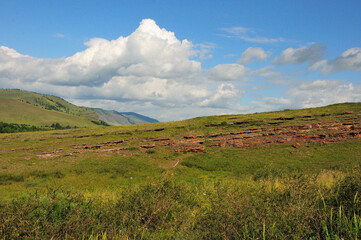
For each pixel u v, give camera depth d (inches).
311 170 874.1
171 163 1181.1
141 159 1222.9
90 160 1177.4
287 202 211.2
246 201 210.7
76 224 206.5
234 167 1050.1
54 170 995.9
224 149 1341.0
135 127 2071.9
